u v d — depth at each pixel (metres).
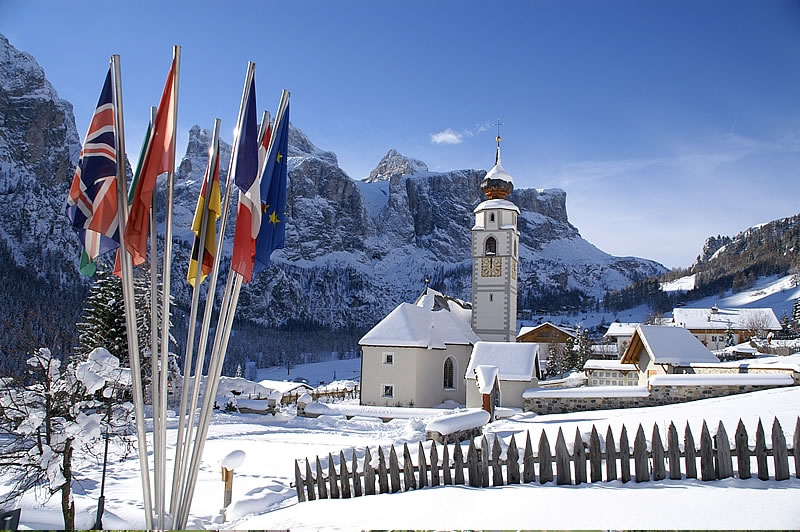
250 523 13.01
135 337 11.89
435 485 14.14
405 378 51.66
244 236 12.98
